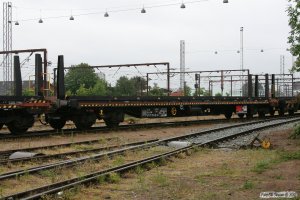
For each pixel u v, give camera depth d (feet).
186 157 49.39
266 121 107.76
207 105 116.57
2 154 48.47
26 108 71.05
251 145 56.03
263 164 40.42
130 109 94.17
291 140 63.05
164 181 34.83
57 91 78.43
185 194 30.12
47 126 93.61
